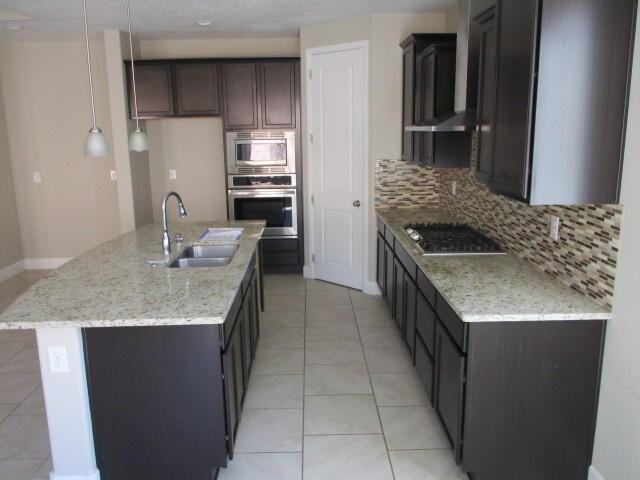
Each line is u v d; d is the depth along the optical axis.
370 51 4.73
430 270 2.83
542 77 2.02
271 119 5.56
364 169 5.00
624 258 2.06
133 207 5.54
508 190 2.34
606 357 2.20
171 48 5.77
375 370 3.56
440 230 3.86
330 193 5.38
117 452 2.36
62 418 2.28
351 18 4.82
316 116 5.34
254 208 5.74
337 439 2.78
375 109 4.80
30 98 5.98
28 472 2.56
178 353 2.27
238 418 2.73
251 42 5.77
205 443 2.35
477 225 3.88
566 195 2.10
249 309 3.32
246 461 2.60
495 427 2.29
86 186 6.19
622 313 2.08
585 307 2.22
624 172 2.05
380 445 2.72
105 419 2.32
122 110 5.36
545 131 2.06
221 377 2.30
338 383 3.38
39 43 5.84
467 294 2.41
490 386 2.25
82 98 5.98
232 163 5.66
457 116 3.32
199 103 5.54
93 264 3.05
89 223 6.28
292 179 5.67
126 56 5.42
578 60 2.01
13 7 4.17
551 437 2.30
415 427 2.88
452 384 2.42
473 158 3.89
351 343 4.01
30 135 6.06
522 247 3.04
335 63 5.05
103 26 4.97
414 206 5.02
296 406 3.11
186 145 6.08
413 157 4.41
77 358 2.23
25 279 5.95
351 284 5.37
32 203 6.22
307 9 4.44
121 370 2.28
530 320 2.16
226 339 2.40
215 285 2.58
